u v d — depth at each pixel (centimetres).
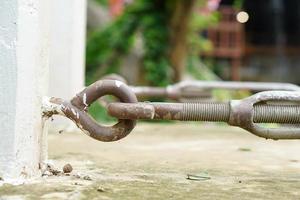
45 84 258
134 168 297
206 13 1466
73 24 538
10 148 230
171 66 1372
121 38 1391
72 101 250
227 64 2503
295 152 401
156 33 1362
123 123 249
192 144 456
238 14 2433
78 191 221
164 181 255
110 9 1526
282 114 257
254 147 437
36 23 241
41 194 212
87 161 320
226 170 299
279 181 266
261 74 2809
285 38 2877
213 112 254
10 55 228
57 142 434
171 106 251
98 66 1402
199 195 224
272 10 2883
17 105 229
